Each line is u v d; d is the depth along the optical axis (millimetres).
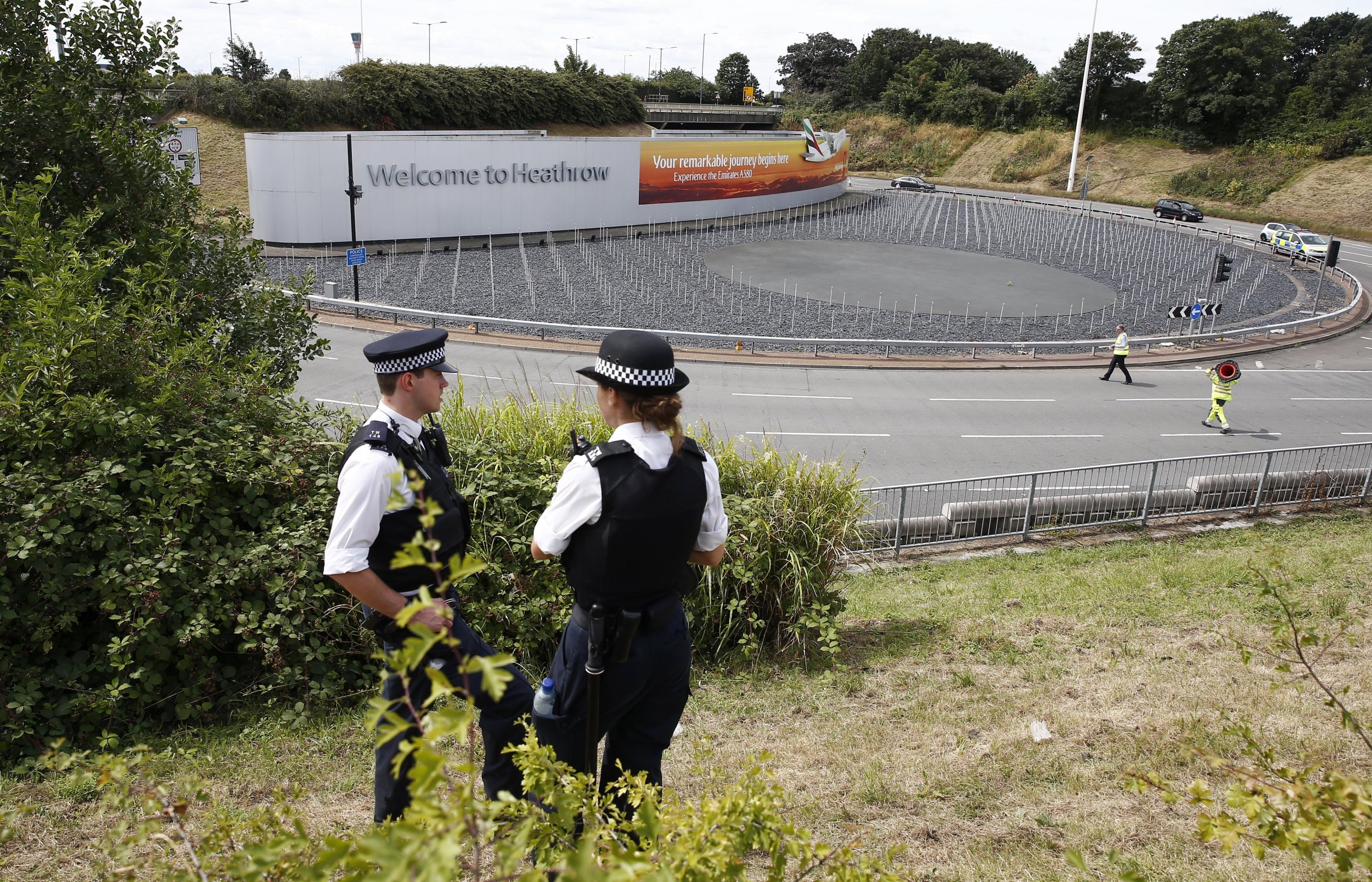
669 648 2758
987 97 82000
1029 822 3848
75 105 7340
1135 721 5004
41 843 3461
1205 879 3314
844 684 5980
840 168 60906
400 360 3090
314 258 34031
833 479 7156
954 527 12242
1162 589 8773
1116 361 23125
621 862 1218
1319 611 7332
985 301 33188
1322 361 26453
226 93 44938
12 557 4441
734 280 34719
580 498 2518
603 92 63969
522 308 27953
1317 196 59969
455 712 1201
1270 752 2287
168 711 4852
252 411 5773
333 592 5207
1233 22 69000
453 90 54656
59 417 4965
